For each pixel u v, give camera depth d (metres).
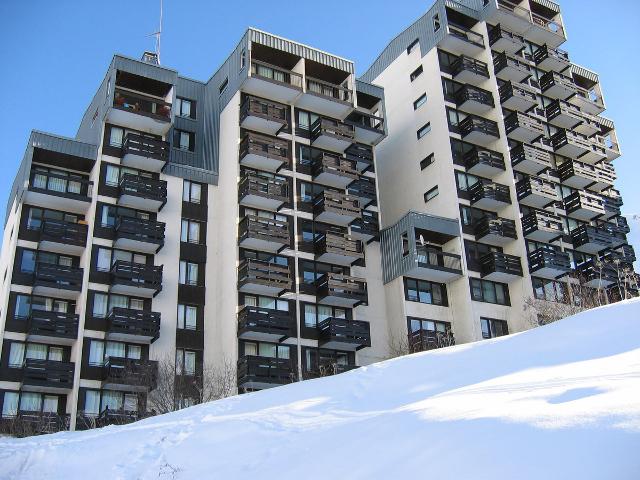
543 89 58.31
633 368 13.30
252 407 19.48
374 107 52.72
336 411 17.11
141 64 44.41
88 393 36.34
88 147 41.97
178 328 40.03
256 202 43.47
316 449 13.18
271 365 39.19
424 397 16.62
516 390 13.81
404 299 44.69
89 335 37.56
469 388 15.57
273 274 41.38
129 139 42.22
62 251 39.69
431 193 50.78
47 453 18.28
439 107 51.72
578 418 10.10
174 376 36.66
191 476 14.20
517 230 49.09
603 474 8.27
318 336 42.47
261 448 14.75
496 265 46.75
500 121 52.19
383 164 55.53
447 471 9.72
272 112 46.47
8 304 37.28
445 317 45.88
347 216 45.75
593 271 51.28
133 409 36.56
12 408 35.31
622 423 9.45
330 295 42.56
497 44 54.91
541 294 48.12
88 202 40.72
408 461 10.63
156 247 40.91
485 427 10.86
